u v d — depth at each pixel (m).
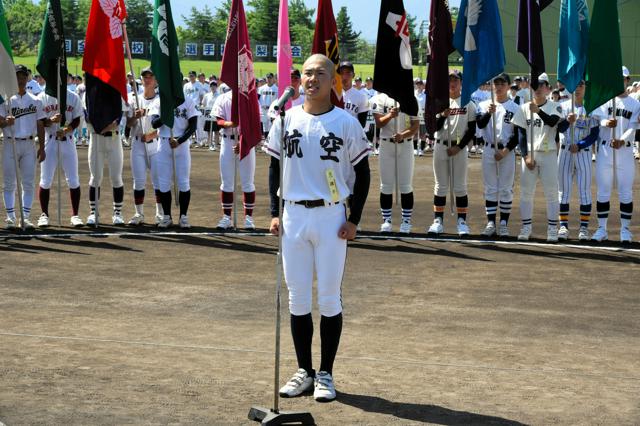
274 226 7.48
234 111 16.22
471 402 7.11
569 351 8.87
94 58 16.22
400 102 15.73
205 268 12.99
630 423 6.66
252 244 15.06
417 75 45.84
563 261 13.83
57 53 16.14
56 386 7.29
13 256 13.58
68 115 16.56
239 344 8.88
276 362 6.65
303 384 7.32
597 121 15.46
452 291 11.66
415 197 22.03
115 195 16.92
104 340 8.90
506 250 14.73
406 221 16.31
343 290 11.65
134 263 13.27
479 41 15.81
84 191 22.30
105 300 10.86
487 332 9.60
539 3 16.00
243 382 7.56
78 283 11.81
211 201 20.84
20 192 15.83
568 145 15.65
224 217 16.70
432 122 15.73
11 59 15.31
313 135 7.20
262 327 9.66
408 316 10.28
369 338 9.23
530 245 15.23
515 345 9.06
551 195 15.46
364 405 7.00
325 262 7.25
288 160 7.29
